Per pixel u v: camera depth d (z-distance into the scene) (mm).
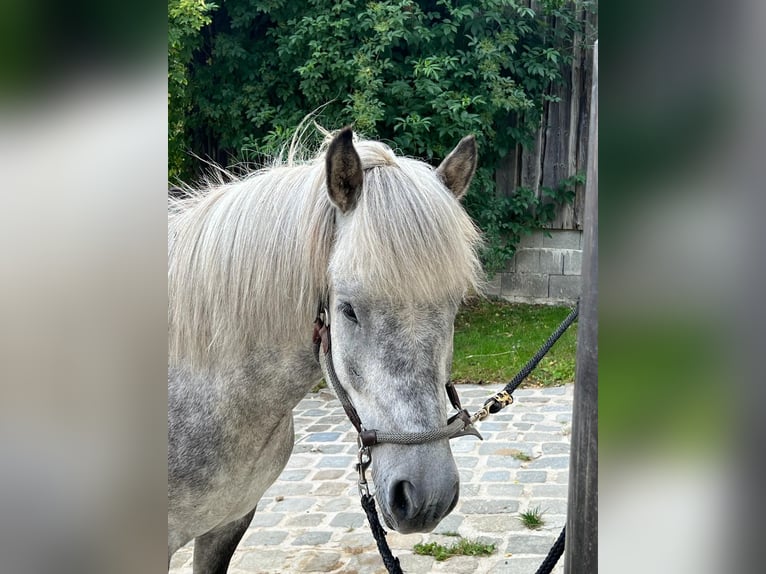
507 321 6996
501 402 1835
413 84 6789
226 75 6805
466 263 1646
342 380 1688
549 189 7348
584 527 1390
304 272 1746
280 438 2043
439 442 1581
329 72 6516
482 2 6535
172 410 1856
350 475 4020
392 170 1690
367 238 1558
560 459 4023
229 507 1971
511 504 3475
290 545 3217
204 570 2289
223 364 1834
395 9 6203
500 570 2889
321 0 6336
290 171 1886
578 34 7176
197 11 5941
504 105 6652
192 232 1864
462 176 1945
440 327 1599
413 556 3049
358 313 1600
